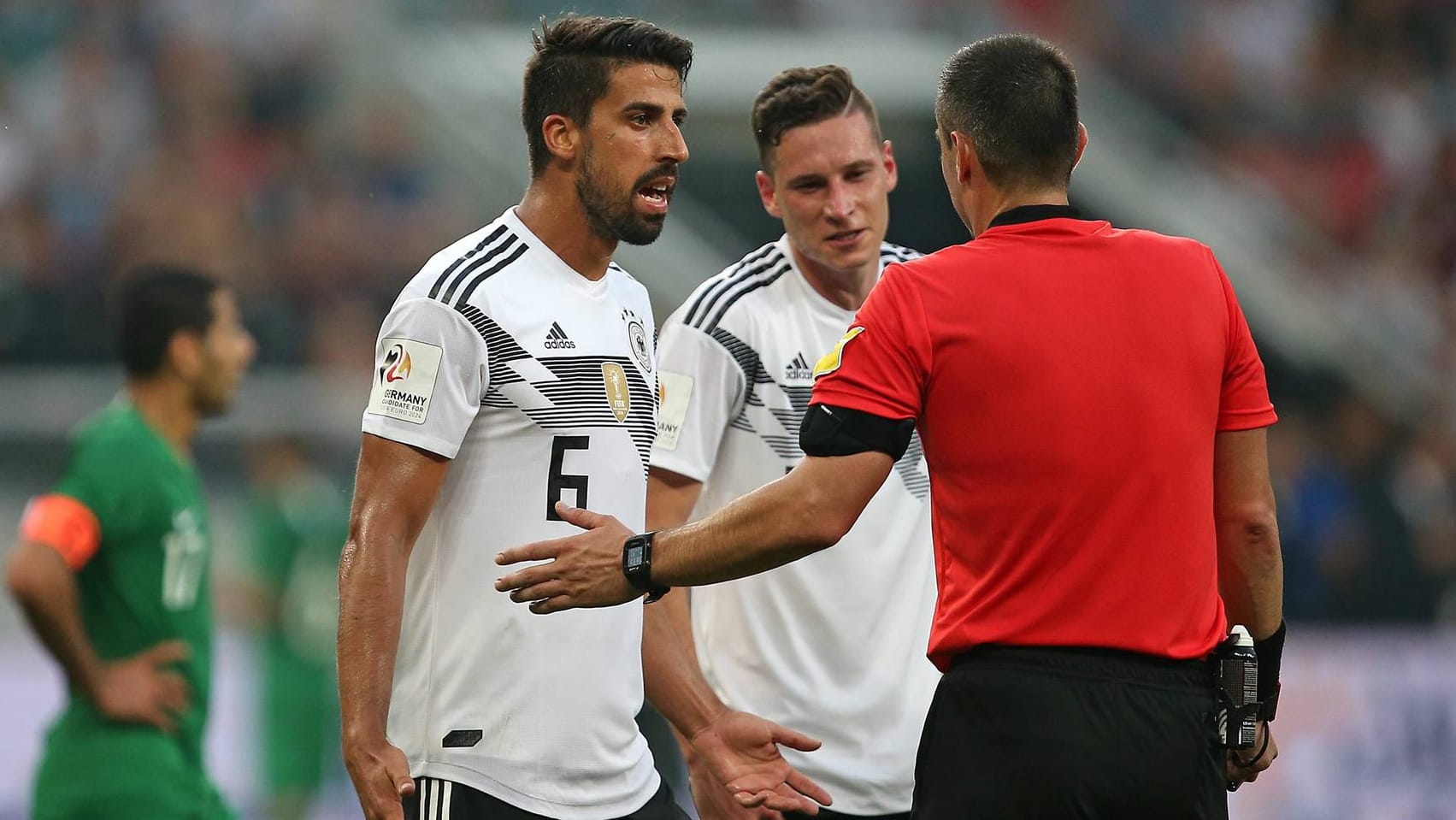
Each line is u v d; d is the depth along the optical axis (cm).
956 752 1074
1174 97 5069
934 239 4716
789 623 1453
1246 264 4656
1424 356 4609
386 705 1140
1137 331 1078
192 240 4212
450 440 1173
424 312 1175
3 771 2750
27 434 3488
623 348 1253
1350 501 3491
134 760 1786
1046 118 1103
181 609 1845
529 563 1201
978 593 1085
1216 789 1081
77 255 4194
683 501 1445
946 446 1087
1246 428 1131
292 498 2889
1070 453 1059
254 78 4688
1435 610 3338
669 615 1391
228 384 1959
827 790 1449
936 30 5059
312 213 4359
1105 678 1055
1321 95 5166
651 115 1224
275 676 2855
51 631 1766
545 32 1238
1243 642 1095
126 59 4719
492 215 4491
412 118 4634
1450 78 5275
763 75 4797
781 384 1477
